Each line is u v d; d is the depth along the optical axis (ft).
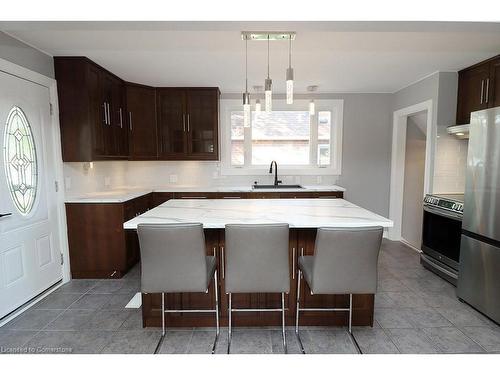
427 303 8.53
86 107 9.70
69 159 9.90
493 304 7.41
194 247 5.78
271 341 6.80
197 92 13.55
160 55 9.32
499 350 6.45
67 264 10.12
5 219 7.55
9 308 7.71
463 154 11.14
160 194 13.43
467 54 9.14
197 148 13.85
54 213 9.53
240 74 11.43
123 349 6.49
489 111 7.40
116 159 11.71
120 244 10.26
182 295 7.29
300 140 15.26
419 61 9.84
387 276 10.45
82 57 9.47
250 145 15.23
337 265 5.78
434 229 10.49
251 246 5.76
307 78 12.00
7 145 7.66
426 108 11.77
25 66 8.30
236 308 7.34
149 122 13.28
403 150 14.34
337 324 7.38
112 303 8.54
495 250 7.30
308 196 13.46
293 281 7.33
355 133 14.84
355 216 6.88
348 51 8.82
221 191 13.38
